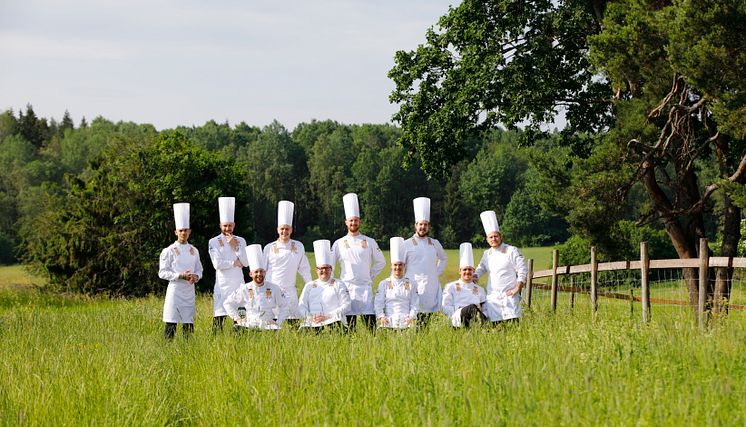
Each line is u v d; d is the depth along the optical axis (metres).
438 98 26.41
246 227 46.38
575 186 22.53
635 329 9.09
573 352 7.86
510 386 6.55
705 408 5.82
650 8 19.98
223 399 7.70
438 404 6.32
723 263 11.36
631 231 45.91
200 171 44.69
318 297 12.43
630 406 5.75
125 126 137.50
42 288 44.16
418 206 12.80
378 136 133.00
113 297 40.72
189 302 13.98
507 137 121.88
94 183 44.88
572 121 26.81
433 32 26.69
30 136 164.88
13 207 110.56
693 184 24.30
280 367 8.46
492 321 12.02
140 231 43.09
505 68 25.19
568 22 25.48
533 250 87.19
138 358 9.55
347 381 7.55
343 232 118.94
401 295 12.16
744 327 9.34
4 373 9.02
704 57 17.14
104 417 7.12
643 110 21.42
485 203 105.62
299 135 148.12
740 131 17.31
